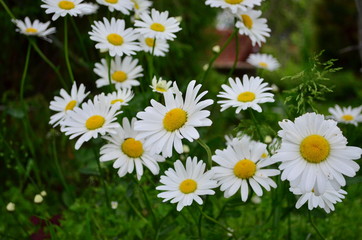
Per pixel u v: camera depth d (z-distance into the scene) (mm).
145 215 687
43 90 1147
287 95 594
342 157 442
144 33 619
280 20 3240
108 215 686
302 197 495
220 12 1335
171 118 479
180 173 508
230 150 514
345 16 2816
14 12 1028
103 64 718
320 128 448
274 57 830
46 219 640
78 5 605
